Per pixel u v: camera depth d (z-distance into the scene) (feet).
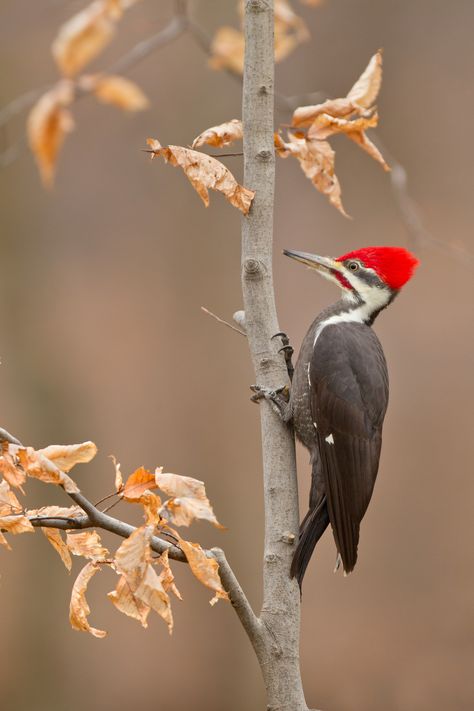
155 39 28.99
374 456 23.75
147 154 48.37
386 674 45.14
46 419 45.70
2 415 45.44
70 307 47.52
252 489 45.29
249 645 44.11
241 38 29.22
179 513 14.74
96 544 16.11
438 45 52.70
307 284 48.11
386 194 50.75
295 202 49.34
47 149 25.79
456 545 48.44
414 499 49.21
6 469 14.89
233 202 18.57
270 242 19.24
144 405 46.14
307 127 21.70
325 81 51.01
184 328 47.06
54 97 25.57
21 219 48.01
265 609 18.11
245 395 46.11
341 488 23.12
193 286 47.42
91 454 15.16
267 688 17.75
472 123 52.37
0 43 45.88
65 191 48.42
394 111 52.80
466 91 52.65
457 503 48.85
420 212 49.55
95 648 43.39
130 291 47.67
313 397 23.89
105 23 25.70
